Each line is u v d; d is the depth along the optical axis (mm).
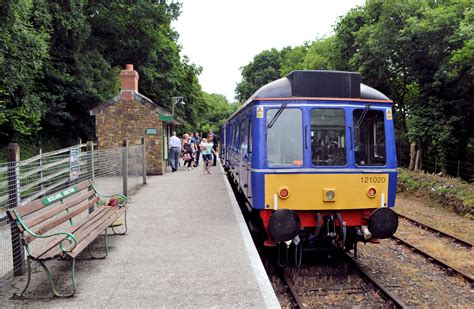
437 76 17812
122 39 26141
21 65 14617
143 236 6988
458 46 16688
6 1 12242
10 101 16469
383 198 6652
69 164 8172
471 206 12102
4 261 5508
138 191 12234
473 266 7324
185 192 11984
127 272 5215
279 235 6070
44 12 17500
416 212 12945
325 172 6469
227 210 9188
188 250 6145
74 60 20984
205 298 4387
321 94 6582
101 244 6516
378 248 8367
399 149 24953
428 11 17875
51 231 6922
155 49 29266
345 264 6988
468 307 5508
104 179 9906
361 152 6648
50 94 20203
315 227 6633
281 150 6473
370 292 5910
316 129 6531
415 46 18875
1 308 4180
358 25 24688
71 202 5906
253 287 4684
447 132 18312
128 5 24875
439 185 14633
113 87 25062
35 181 7203
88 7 23375
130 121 17062
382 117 6785
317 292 5910
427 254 7707
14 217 4348
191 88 42375
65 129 23328
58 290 4648
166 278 4984
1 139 17547
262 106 6484
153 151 17078
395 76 22266
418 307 5434
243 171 8492
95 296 4461
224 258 5746
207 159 17641
